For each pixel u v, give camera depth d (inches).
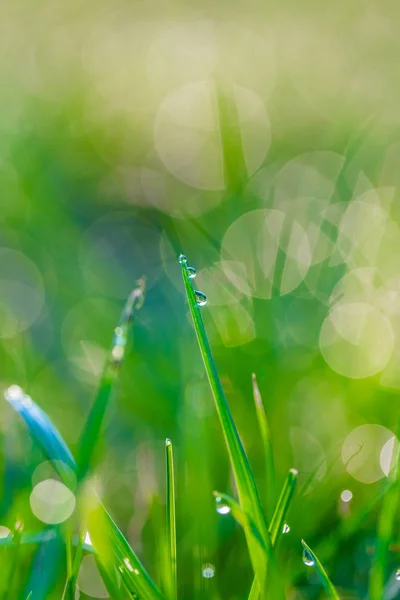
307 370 21.0
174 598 15.4
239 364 19.9
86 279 30.4
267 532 15.1
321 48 68.1
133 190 41.6
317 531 17.3
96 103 58.2
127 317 15.9
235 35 75.0
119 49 73.7
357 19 73.6
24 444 18.6
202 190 38.6
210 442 18.3
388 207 28.7
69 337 26.2
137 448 19.6
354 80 56.1
